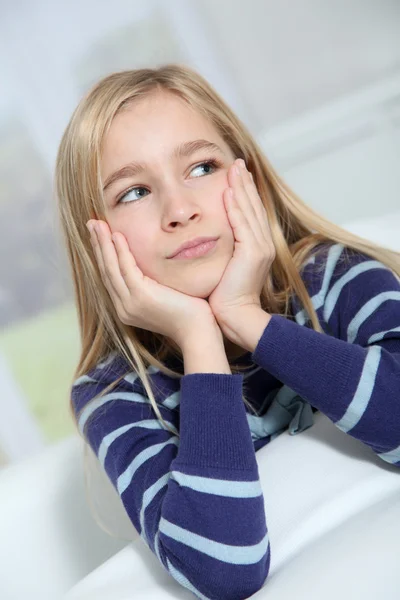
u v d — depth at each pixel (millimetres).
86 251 923
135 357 891
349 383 695
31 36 2322
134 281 818
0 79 2369
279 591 546
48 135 2436
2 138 2459
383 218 1254
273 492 706
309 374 713
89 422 880
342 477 687
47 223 2631
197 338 779
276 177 1021
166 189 802
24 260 2715
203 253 804
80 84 2352
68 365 2859
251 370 916
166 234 805
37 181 2557
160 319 806
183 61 2279
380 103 2170
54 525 1090
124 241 833
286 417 875
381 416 681
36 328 2844
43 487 1102
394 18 2180
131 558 748
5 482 1118
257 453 807
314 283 903
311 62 2248
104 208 846
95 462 1081
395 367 705
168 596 665
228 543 641
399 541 526
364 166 2203
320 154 2227
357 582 498
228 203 818
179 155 815
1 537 1075
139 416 862
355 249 934
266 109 2295
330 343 728
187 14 2252
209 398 716
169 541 665
